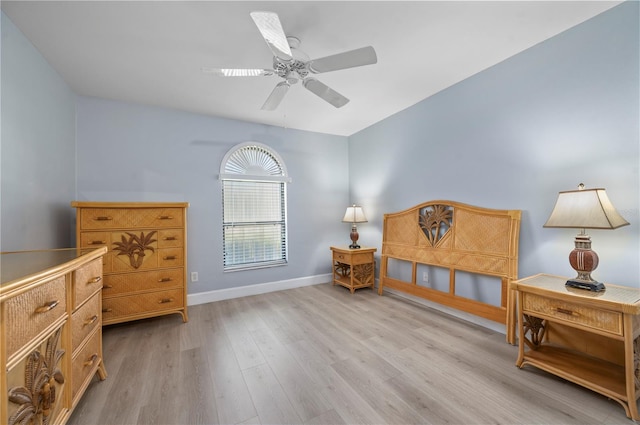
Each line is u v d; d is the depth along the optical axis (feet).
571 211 5.65
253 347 7.36
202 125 11.39
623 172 5.82
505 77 7.86
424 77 8.80
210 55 7.27
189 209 11.05
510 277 7.52
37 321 3.46
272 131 12.93
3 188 5.59
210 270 11.39
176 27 6.14
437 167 9.94
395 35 6.63
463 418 4.71
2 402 2.81
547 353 6.30
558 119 6.81
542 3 5.69
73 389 4.51
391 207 12.10
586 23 6.30
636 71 5.64
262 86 9.02
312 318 9.35
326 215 14.30
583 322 5.23
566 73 6.64
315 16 5.89
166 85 8.87
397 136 11.67
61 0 5.24
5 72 5.65
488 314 8.14
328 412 4.91
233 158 12.09
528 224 7.45
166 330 8.52
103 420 4.75
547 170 7.04
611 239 6.04
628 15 5.72
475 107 8.66
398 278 11.69
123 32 6.27
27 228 6.45
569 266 6.68
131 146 10.12
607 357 5.99
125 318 8.45
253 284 12.30
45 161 7.32
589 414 4.76
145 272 8.71
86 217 8.02
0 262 4.22
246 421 4.73
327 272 14.32
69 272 4.34
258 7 5.56
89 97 9.53
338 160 14.74
